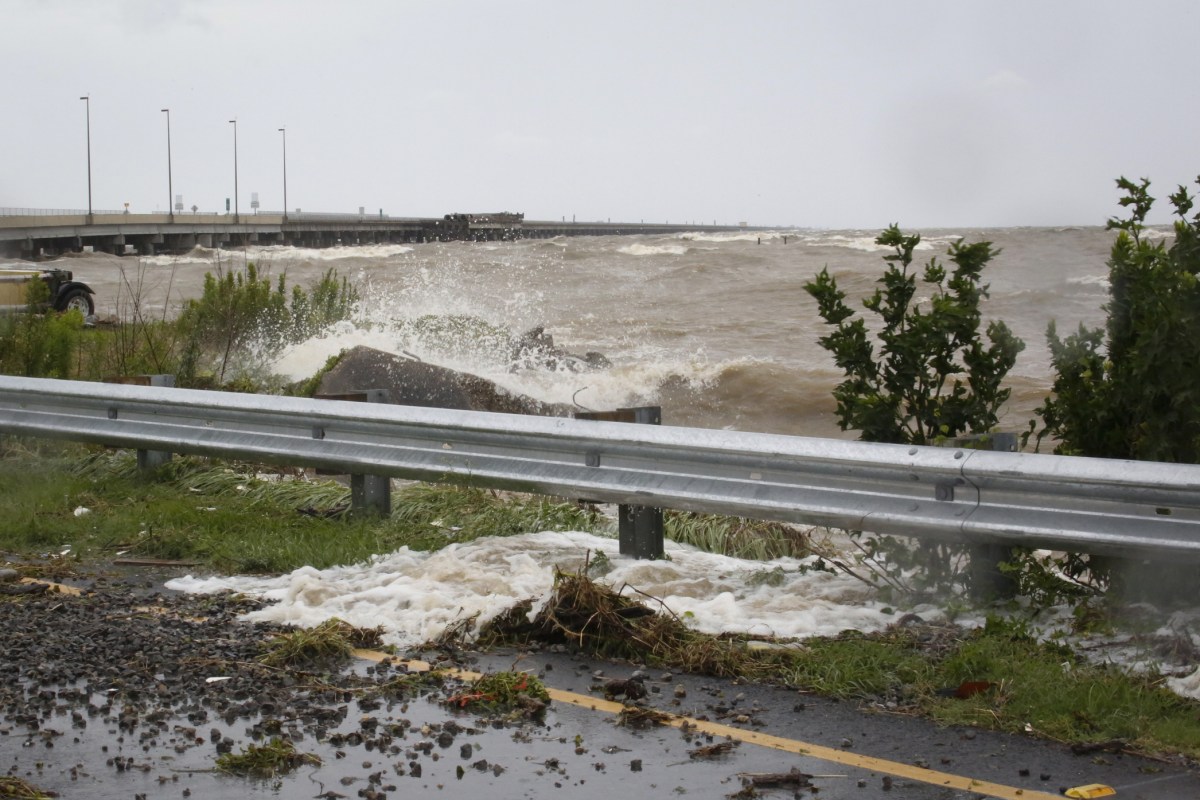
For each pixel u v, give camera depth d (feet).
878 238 26.40
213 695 19.10
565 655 21.36
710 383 69.72
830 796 15.19
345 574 26.45
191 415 34.35
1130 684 18.43
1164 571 22.16
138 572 27.81
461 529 30.50
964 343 26.11
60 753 16.78
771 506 24.21
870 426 25.89
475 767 16.20
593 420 28.40
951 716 17.93
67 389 36.78
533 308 130.72
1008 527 21.50
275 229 448.65
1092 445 24.36
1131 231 24.88
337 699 19.01
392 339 69.15
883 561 26.63
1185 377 22.62
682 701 18.93
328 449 31.53
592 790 15.40
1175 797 14.98
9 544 30.14
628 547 27.37
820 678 19.47
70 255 320.29
